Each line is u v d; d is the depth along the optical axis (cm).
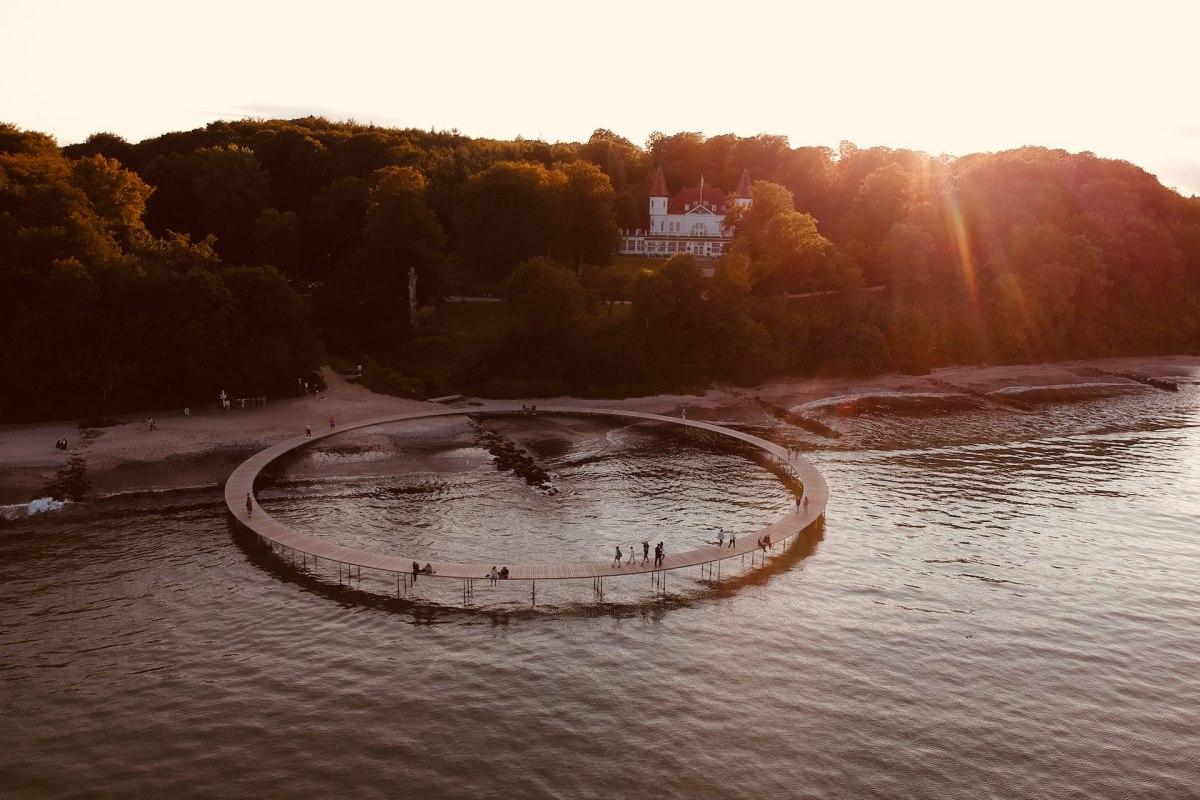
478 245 14150
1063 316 15275
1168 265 16738
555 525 6994
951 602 5769
